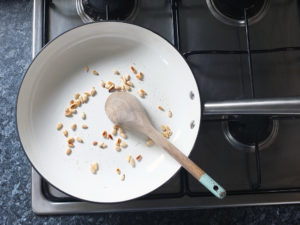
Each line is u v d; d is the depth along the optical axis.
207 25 0.58
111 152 0.52
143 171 0.51
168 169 0.50
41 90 0.53
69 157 0.52
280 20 0.58
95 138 0.53
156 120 0.53
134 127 0.51
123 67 0.55
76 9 0.57
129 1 0.56
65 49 0.53
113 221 0.62
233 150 0.55
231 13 0.58
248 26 0.57
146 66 0.55
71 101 0.54
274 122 0.55
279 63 0.57
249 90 0.56
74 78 0.54
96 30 0.52
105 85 0.54
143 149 0.52
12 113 0.68
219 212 0.62
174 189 0.53
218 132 0.55
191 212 0.62
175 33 0.56
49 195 0.52
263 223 0.62
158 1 0.58
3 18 0.70
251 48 0.57
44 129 0.52
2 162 0.66
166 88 0.54
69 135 0.53
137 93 0.54
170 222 0.62
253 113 0.41
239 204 0.52
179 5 0.58
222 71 0.56
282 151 0.54
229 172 0.54
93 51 0.55
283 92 0.56
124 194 0.49
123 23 0.51
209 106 0.45
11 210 0.64
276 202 0.52
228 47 0.57
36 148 0.50
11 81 0.68
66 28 0.57
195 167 0.45
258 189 0.52
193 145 0.47
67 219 0.63
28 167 0.66
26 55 0.69
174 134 0.52
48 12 0.57
